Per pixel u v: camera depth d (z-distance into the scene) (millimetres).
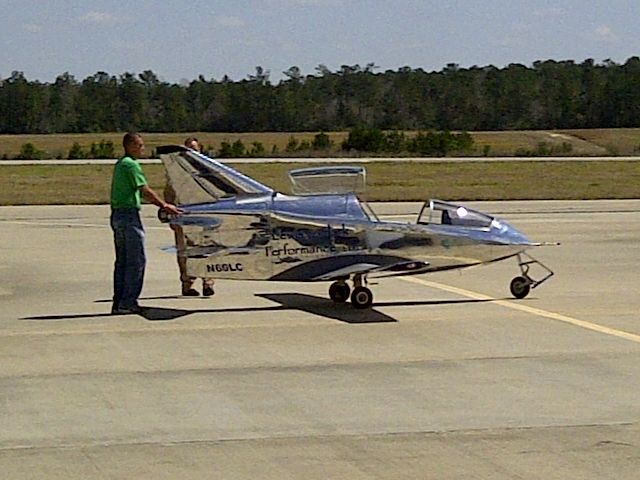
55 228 29109
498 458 8336
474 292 17500
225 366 11828
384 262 15352
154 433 9109
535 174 55062
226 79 138000
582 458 8336
